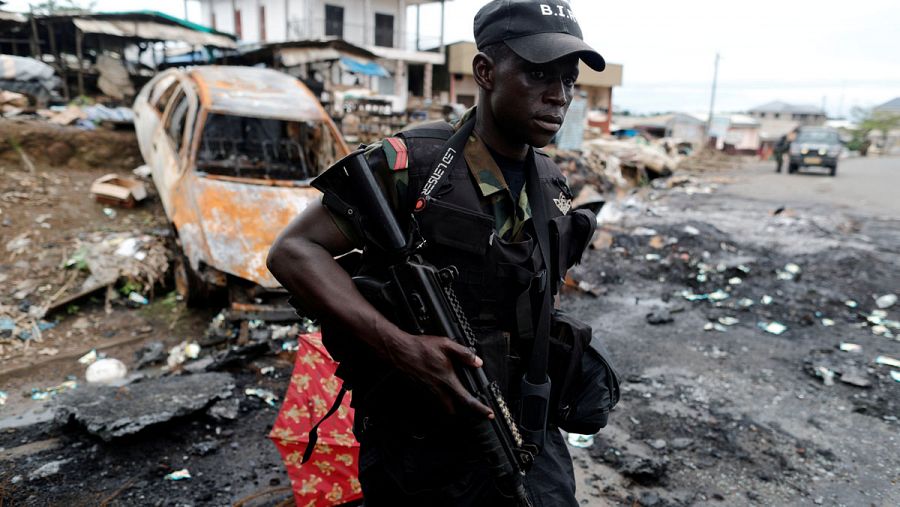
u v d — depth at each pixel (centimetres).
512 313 128
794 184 1590
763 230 830
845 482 287
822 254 690
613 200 1117
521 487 125
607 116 3023
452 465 128
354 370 127
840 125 6350
